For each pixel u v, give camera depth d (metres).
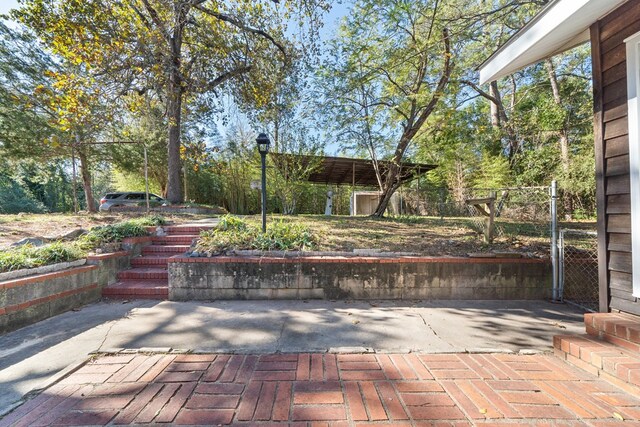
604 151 2.64
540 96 13.38
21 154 11.61
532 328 3.18
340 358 2.51
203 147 14.10
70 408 1.87
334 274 4.29
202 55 9.31
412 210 11.83
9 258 3.54
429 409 1.84
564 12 2.61
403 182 12.00
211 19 9.89
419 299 4.27
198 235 5.91
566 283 4.30
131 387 2.09
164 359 2.49
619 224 2.54
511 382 2.13
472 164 13.97
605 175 2.64
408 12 7.00
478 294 4.30
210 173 16.91
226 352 2.61
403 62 7.34
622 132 2.48
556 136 11.70
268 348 2.69
